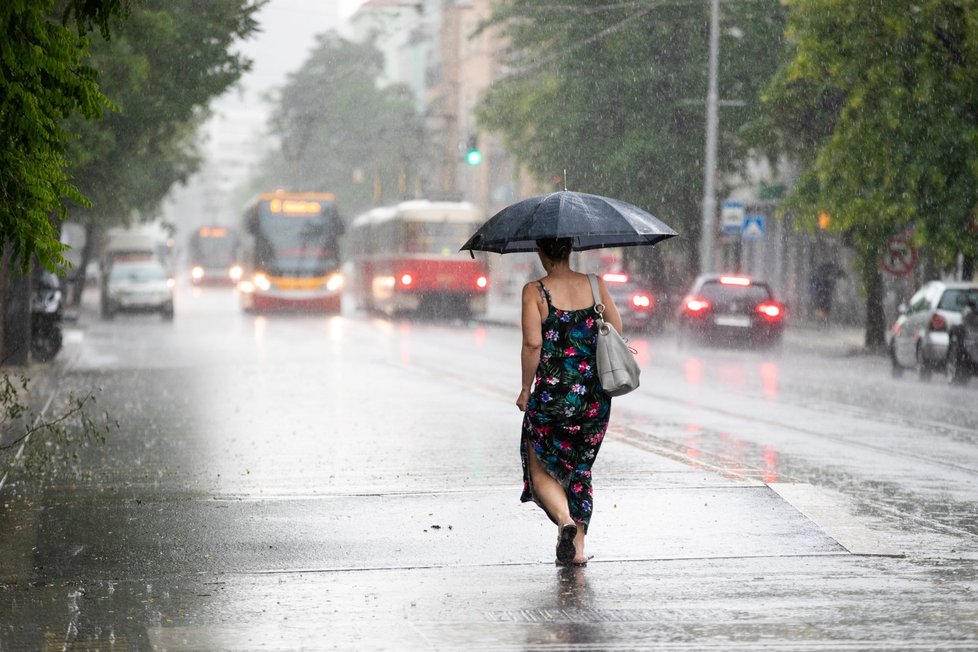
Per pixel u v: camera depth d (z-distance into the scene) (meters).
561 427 23.09
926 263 109.75
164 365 76.81
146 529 27.09
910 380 71.06
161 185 114.50
